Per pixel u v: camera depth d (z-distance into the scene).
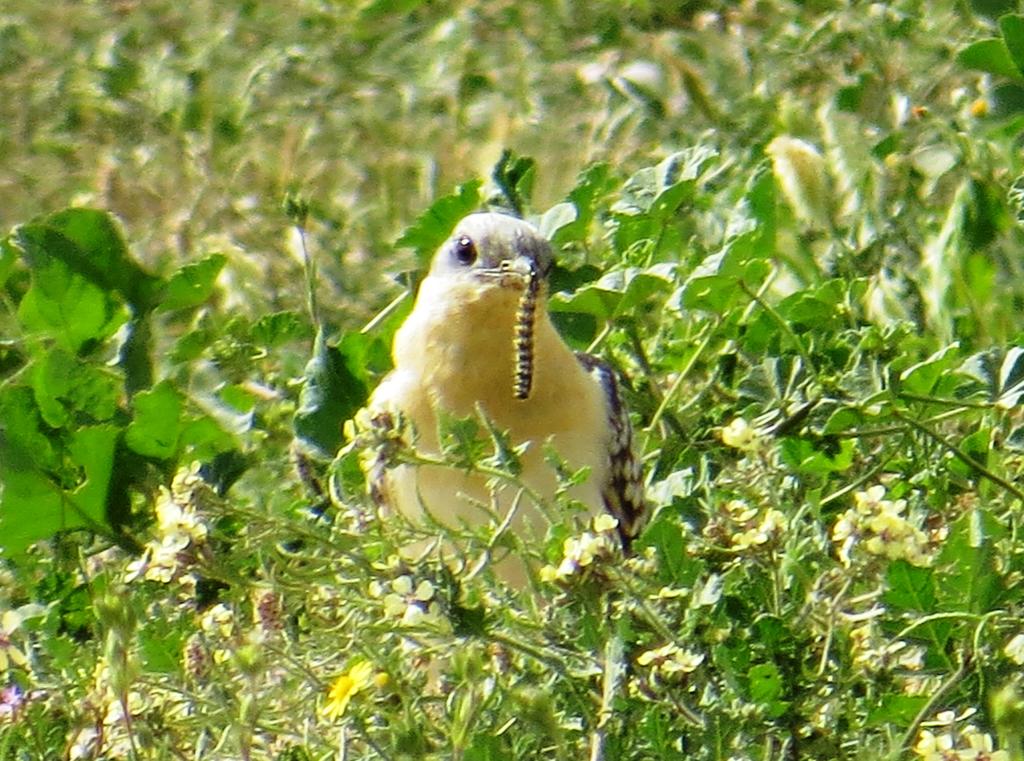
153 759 8.46
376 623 8.39
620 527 11.81
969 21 16.11
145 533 11.55
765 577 9.19
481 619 8.26
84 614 11.13
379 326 13.43
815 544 9.12
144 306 12.95
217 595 10.50
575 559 8.34
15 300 14.18
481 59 18.64
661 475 12.29
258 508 10.99
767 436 10.49
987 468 10.98
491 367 11.26
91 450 11.28
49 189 18.22
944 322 13.38
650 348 13.30
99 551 11.52
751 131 16.66
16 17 19.50
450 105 18.34
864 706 8.75
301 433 12.29
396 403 11.09
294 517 11.46
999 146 13.74
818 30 17.14
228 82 18.59
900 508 8.75
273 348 13.59
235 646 8.62
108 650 7.80
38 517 11.32
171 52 19.23
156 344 13.59
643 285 12.26
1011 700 7.37
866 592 9.12
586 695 8.53
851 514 8.59
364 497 10.87
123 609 7.80
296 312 14.72
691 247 13.80
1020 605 9.58
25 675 9.09
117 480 11.44
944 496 10.91
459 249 11.44
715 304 12.05
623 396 12.73
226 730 8.45
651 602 8.78
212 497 9.04
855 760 8.55
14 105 18.75
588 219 13.74
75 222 12.84
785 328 11.91
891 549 8.51
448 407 11.24
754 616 9.04
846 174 14.66
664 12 18.67
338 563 8.97
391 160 17.97
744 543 9.09
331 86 18.58
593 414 11.48
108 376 11.63
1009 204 13.26
